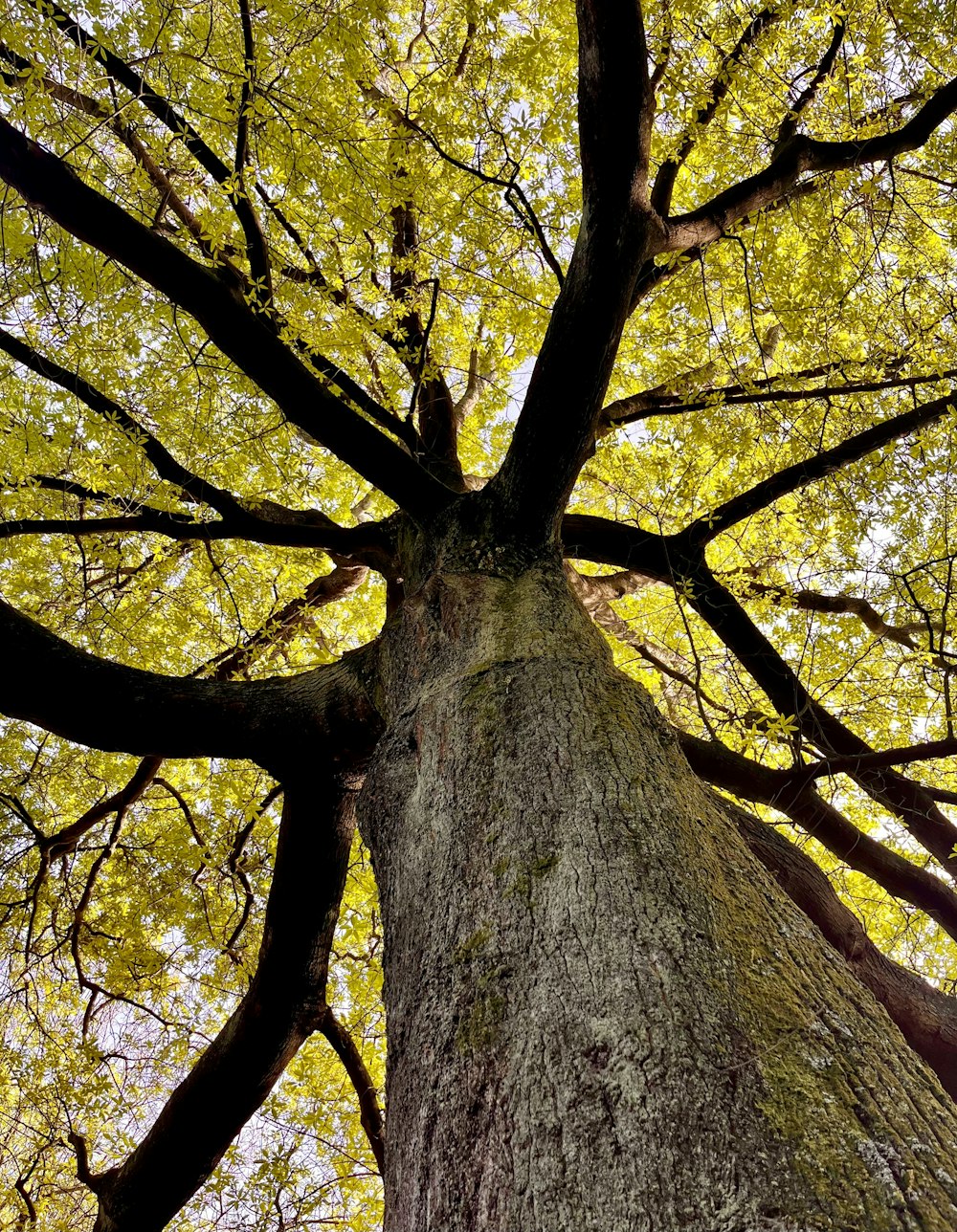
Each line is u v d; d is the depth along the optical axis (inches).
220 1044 152.3
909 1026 116.3
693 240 134.0
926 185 196.5
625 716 79.7
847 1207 36.7
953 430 172.9
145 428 172.9
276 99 150.3
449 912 66.3
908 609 179.6
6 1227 187.6
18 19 132.6
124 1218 156.9
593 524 171.9
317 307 173.9
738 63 154.3
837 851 146.7
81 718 122.6
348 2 163.5
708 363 205.3
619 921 55.1
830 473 172.2
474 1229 44.3
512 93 195.6
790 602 181.5
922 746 130.8
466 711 84.6
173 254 117.2
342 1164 192.1
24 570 203.0
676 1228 37.2
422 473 139.9
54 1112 184.1
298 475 185.0
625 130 99.8
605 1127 43.2
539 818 67.5
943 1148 42.3
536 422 120.3
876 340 192.2
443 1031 56.7
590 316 112.3
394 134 171.6
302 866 144.0
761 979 52.0
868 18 166.7
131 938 203.9
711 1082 43.4
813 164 143.6
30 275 150.1
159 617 217.6
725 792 153.4
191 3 162.6
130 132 154.5
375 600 271.6
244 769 214.8
